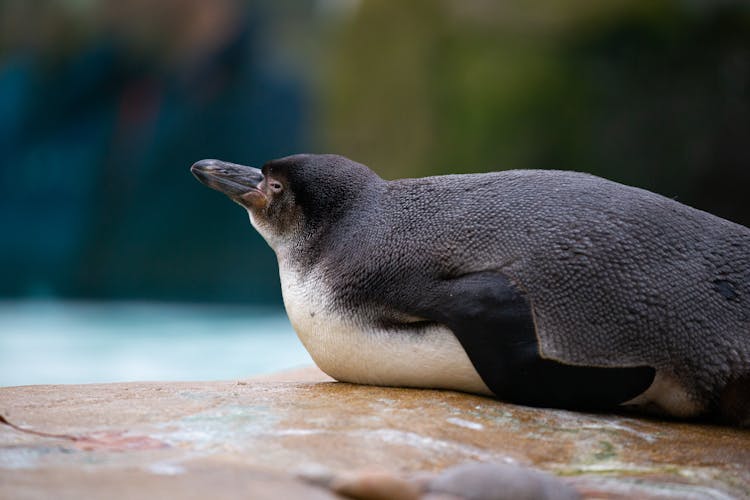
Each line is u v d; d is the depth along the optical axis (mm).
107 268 54188
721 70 33938
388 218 7730
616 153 35656
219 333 29609
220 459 5406
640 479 5859
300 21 54250
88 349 24484
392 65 40375
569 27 36188
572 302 6922
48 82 53500
